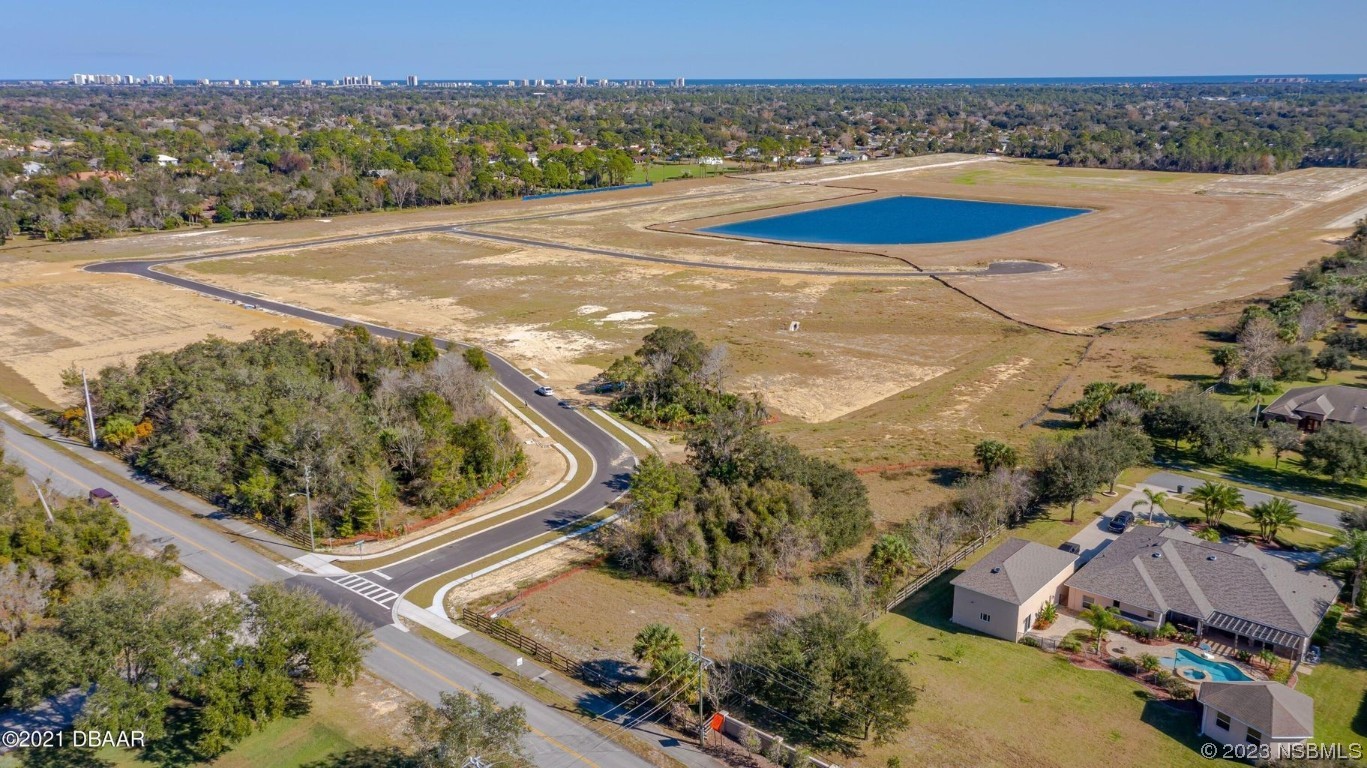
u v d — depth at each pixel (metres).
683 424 89.00
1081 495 66.12
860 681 42.19
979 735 42.09
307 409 72.69
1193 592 51.81
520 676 47.38
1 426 81.62
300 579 57.75
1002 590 51.12
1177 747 41.22
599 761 40.50
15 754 40.69
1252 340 97.50
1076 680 46.75
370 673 47.41
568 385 100.44
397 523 66.50
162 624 41.56
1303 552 59.81
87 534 54.62
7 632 47.66
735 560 57.59
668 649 45.62
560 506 70.44
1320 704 43.91
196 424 72.44
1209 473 74.81
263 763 40.50
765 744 41.47
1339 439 70.88
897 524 66.06
